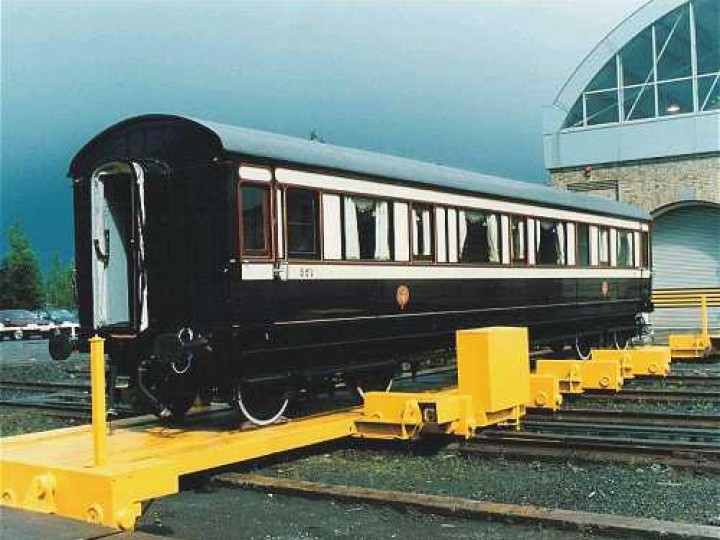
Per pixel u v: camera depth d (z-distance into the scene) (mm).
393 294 10984
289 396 9742
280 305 9203
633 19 27531
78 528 5590
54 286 95000
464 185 12625
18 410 14195
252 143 9023
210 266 8750
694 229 27812
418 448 9297
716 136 26188
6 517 5957
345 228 10211
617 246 18234
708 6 26359
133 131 9383
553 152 28984
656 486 7363
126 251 9227
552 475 7891
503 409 9641
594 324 17828
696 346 18875
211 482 7875
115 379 9242
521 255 14211
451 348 12781
